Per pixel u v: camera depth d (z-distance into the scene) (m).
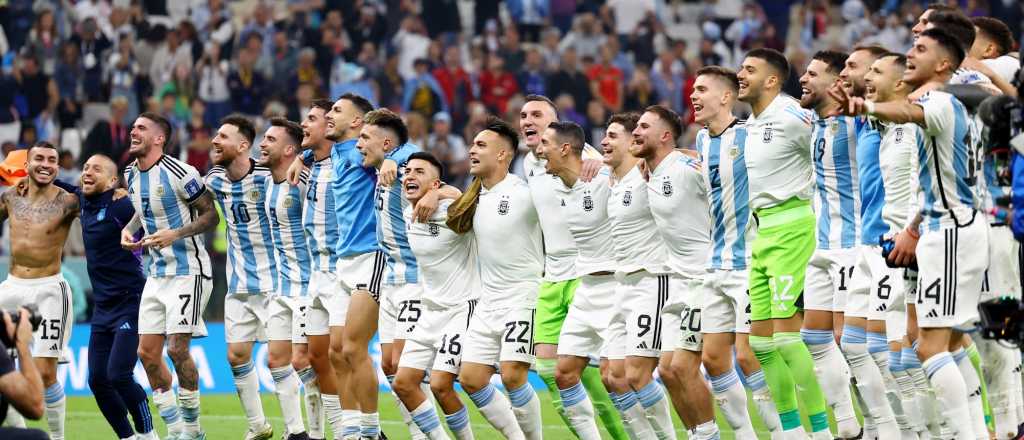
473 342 14.25
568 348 14.06
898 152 13.25
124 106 30.53
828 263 13.95
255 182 17.42
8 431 10.55
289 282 17.41
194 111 31.94
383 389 23.62
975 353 14.43
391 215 15.16
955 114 10.98
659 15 36.62
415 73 32.84
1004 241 11.55
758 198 13.71
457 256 14.62
